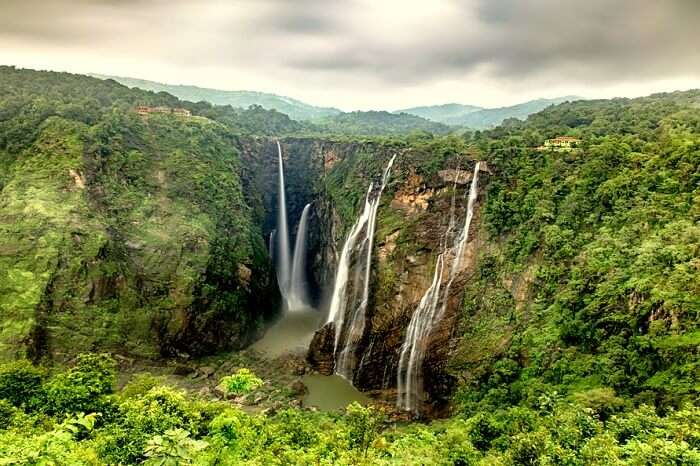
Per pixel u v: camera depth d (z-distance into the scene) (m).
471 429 23.45
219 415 21.11
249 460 17.42
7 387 24.55
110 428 20.25
